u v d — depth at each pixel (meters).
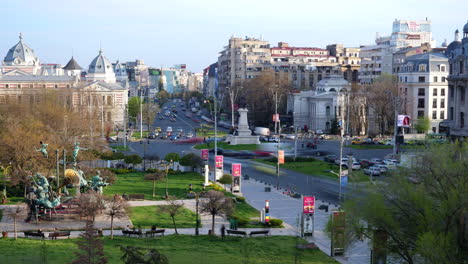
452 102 141.62
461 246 55.50
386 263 60.97
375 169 118.06
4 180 103.31
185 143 185.62
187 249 63.75
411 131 189.38
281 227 77.94
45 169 103.19
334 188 106.56
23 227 73.56
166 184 105.50
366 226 66.12
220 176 113.56
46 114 144.38
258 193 102.31
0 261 55.16
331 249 64.69
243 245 66.69
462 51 135.25
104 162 131.50
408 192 59.22
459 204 55.88
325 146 170.88
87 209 70.81
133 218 79.19
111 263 54.53
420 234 56.88
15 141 100.31
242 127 175.50
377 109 195.75
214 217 75.12
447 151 64.31
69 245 63.44
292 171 127.81
